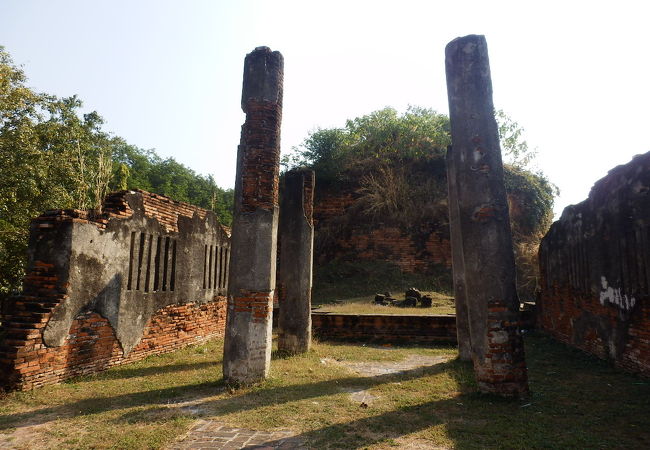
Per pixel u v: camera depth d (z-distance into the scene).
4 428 4.71
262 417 5.11
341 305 15.56
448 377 7.06
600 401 5.65
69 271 6.70
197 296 10.41
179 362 8.27
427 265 18.97
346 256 19.86
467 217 6.18
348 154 22.44
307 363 8.26
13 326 6.21
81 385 6.40
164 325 9.13
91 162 15.62
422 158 21.58
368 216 20.30
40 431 4.64
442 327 11.16
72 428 4.73
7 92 12.60
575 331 9.54
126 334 7.96
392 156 21.88
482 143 6.19
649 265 6.59
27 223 12.44
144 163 34.53
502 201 6.13
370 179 21.14
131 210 8.15
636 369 6.94
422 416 5.14
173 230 9.51
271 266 6.92
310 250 9.88
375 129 22.98
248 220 6.90
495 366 5.85
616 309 7.58
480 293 6.01
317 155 23.36
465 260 6.22
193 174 39.03
